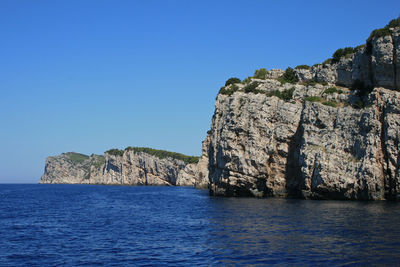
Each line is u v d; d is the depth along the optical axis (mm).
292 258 25141
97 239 35062
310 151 69250
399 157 58781
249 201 69500
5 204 79875
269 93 84625
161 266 25062
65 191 158125
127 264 25891
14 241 34781
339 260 24203
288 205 58719
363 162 61969
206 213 52531
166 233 37375
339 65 78000
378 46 63406
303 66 90500
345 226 36156
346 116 67938
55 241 34562
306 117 72750
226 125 85750
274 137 79438
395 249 26391
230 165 83750
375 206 52500
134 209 65000
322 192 66812
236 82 104875
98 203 81125
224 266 24172
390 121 60250
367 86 69188
